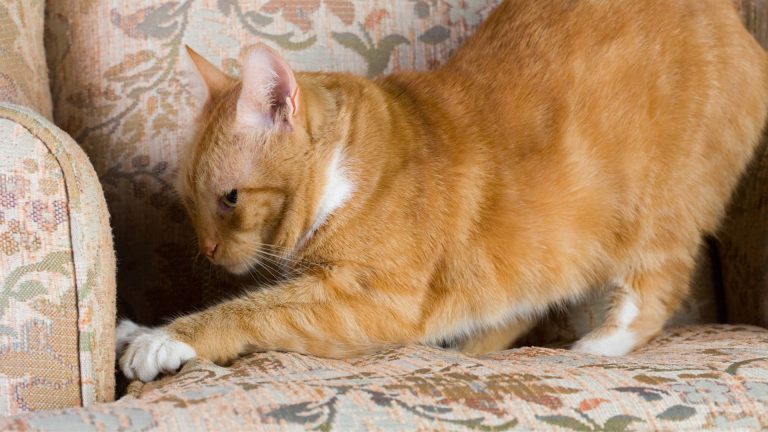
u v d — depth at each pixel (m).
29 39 1.23
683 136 1.23
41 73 1.25
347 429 0.94
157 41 1.29
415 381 0.98
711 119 1.23
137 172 1.30
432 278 1.18
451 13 1.33
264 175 1.16
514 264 1.21
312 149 1.17
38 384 1.00
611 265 1.25
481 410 0.96
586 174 1.22
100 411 0.93
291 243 1.18
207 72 1.21
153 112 1.30
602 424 0.96
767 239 1.25
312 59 1.31
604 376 1.01
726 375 1.01
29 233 0.99
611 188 1.22
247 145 1.15
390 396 0.96
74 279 1.00
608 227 1.24
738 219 1.29
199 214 1.19
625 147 1.22
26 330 0.99
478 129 1.21
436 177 1.17
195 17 1.30
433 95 1.22
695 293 1.35
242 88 1.14
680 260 1.26
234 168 1.16
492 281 1.21
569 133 1.21
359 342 1.15
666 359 1.08
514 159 1.20
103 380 1.02
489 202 1.19
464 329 1.23
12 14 1.20
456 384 0.98
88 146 1.30
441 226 1.17
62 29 1.30
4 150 0.98
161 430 0.92
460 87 1.23
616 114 1.22
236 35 1.30
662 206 1.24
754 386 1.00
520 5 1.27
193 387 0.99
